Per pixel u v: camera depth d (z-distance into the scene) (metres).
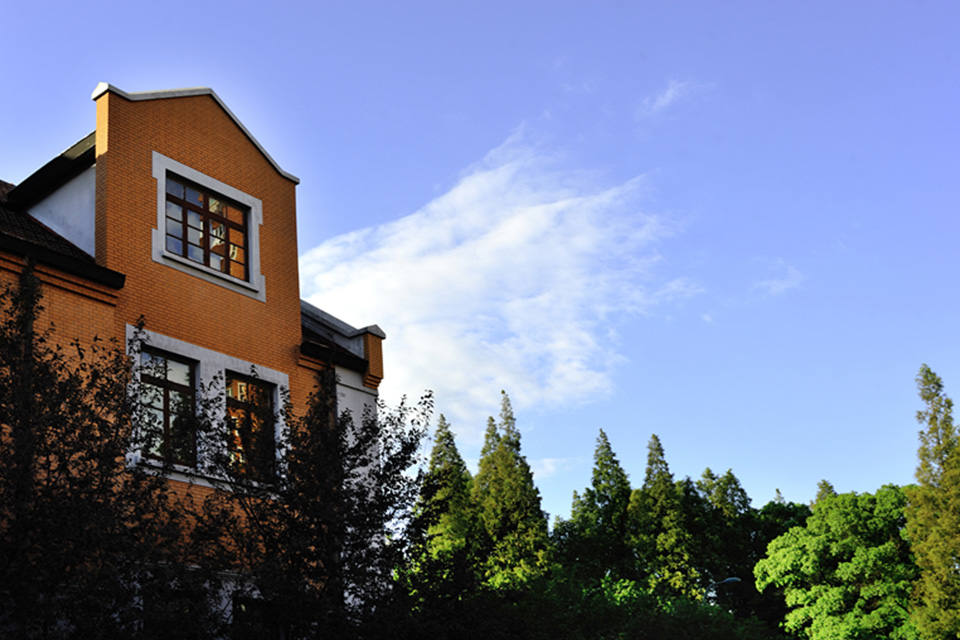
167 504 11.55
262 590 11.74
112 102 15.12
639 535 59.69
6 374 10.27
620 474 63.97
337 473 13.12
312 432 13.45
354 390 18.03
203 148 16.55
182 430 12.96
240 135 17.42
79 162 15.28
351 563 12.65
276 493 12.91
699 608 27.95
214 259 16.25
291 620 11.98
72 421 10.16
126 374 11.37
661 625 25.72
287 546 12.58
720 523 65.00
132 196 14.96
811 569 44.56
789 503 68.94
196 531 11.89
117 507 10.07
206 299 15.60
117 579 9.80
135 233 14.80
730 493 68.12
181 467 13.69
